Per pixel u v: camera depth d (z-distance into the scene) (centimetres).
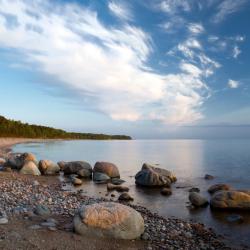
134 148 9394
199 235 1195
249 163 4072
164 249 971
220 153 6241
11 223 1014
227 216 1505
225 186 2122
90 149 8369
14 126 13475
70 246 860
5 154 5003
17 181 2230
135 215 1018
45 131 16650
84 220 958
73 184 2436
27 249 809
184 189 2258
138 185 2427
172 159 5000
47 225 1012
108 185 2262
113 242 932
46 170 2948
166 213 1571
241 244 1136
